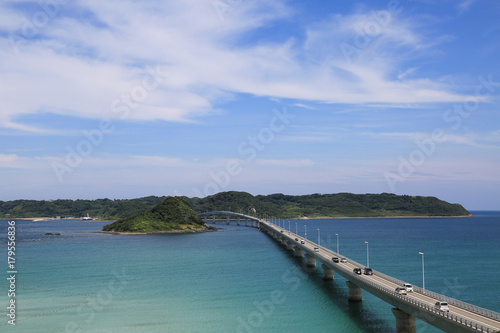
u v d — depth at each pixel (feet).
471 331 135.03
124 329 207.72
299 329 205.67
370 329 205.05
